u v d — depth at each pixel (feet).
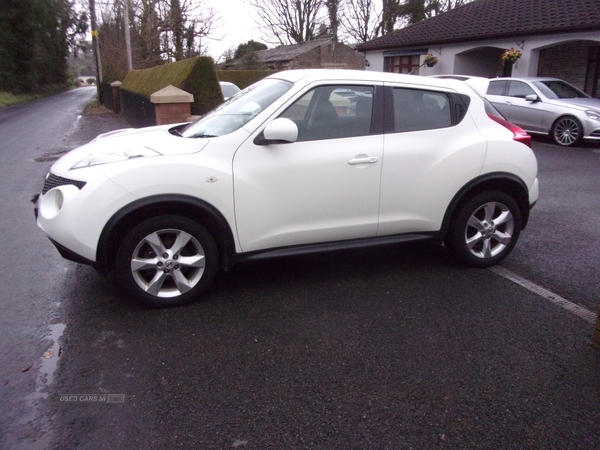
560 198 24.04
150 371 10.30
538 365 10.59
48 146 44.60
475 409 9.23
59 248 12.23
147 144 13.37
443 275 15.15
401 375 10.20
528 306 13.15
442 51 63.82
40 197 13.25
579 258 16.48
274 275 15.15
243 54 149.79
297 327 12.05
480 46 58.44
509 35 54.24
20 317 12.55
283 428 8.71
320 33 148.46
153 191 11.91
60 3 193.88
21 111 96.17
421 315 12.67
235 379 10.05
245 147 12.67
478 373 10.30
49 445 8.29
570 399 9.52
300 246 13.69
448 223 14.74
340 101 13.57
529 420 8.96
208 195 12.29
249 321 12.34
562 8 54.65
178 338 11.54
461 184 14.47
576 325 12.21
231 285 14.39
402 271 15.46
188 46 113.91
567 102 38.73
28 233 19.36
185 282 12.88
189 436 8.52
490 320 12.42
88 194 11.65
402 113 14.11
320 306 13.12
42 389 9.73
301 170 12.96
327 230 13.66
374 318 12.50
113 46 107.04
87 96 164.86
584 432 8.67
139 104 50.44
